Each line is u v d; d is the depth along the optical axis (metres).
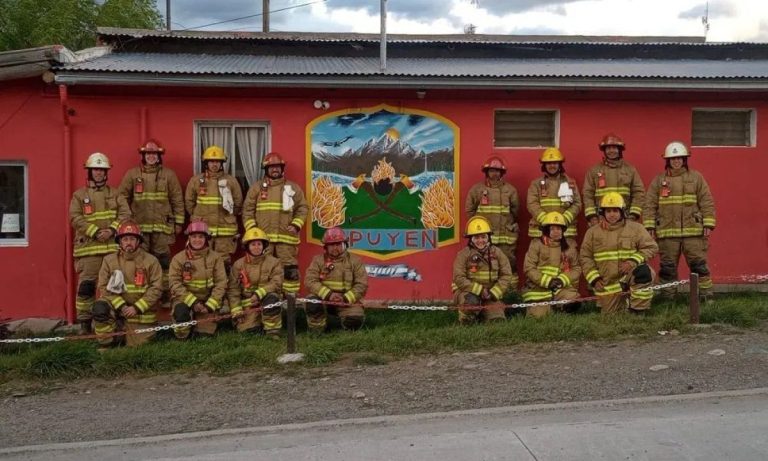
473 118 10.05
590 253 8.77
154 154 9.20
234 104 9.75
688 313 8.48
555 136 10.23
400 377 6.80
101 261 8.98
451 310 9.26
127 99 9.59
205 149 9.88
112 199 9.05
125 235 8.16
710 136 10.56
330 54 11.61
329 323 8.74
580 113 10.17
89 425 5.80
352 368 7.20
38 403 6.47
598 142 10.21
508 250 9.58
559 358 7.18
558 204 9.37
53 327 9.41
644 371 6.58
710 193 9.39
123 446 5.29
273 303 8.30
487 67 10.44
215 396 6.48
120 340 8.24
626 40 12.46
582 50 11.90
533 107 10.11
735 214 10.42
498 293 8.53
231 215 9.34
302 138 9.86
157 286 8.31
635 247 8.62
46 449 5.26
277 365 7.32
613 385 6.23
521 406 5.77
